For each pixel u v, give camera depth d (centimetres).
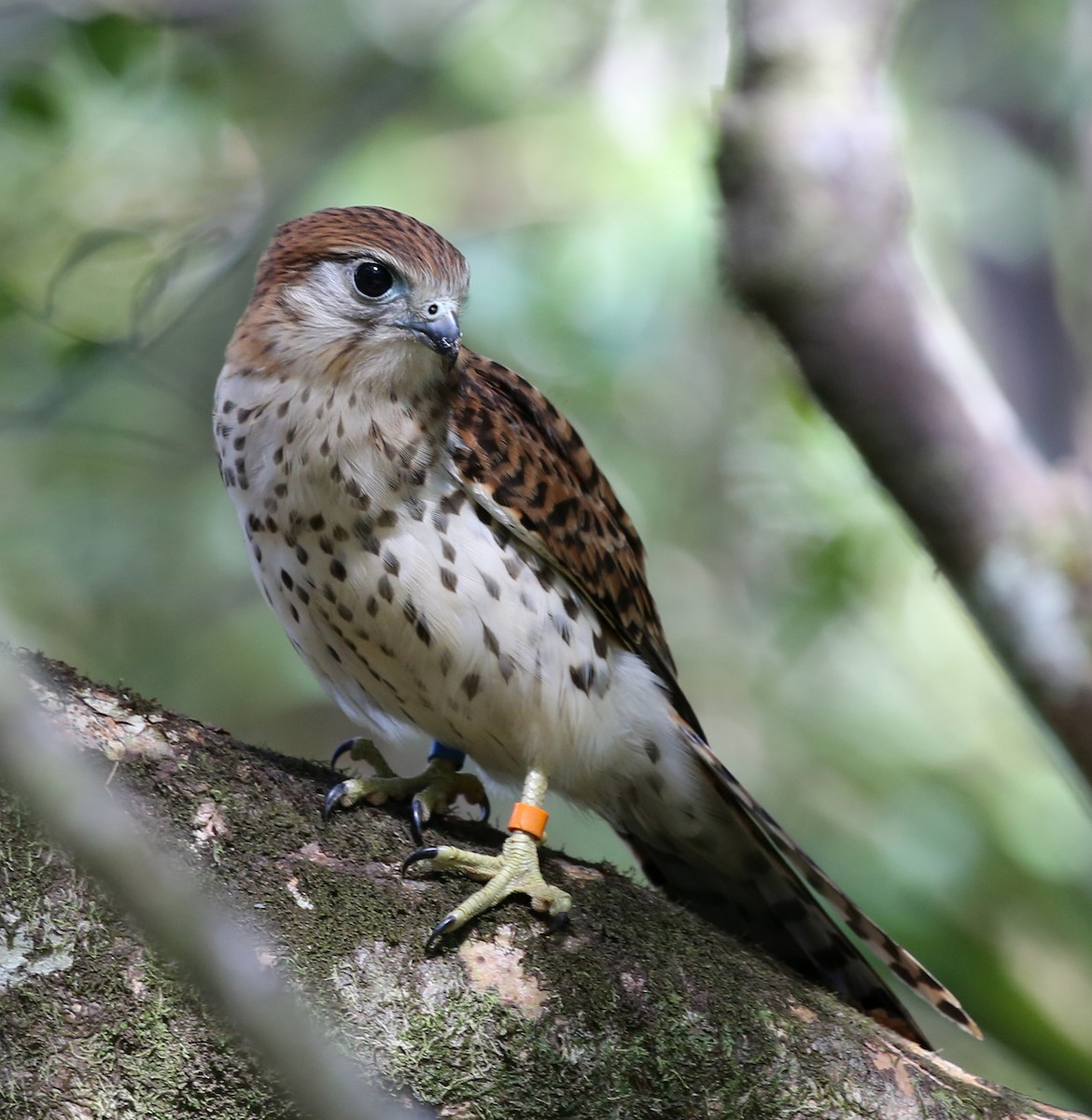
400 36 1360
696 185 1196
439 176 1264
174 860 559
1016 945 1144
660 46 1287
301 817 596
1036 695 693
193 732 598
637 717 740
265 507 702
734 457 1342
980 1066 1170
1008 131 1341
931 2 1307
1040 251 1401
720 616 1385
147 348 982
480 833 658
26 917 521
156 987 523
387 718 768
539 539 711
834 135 662
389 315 693
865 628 1277
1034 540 684
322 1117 403
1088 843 1199
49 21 1030
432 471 694
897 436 678
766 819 718
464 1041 555
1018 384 1420
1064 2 1289
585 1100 563
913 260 676
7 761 377
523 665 708
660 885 789
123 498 1285
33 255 1064
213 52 1275
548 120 1266
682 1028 577
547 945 583
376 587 694
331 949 560
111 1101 517
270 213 1245
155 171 1155
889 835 1173
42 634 1242
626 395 1352
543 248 1204
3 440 1137
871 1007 723
